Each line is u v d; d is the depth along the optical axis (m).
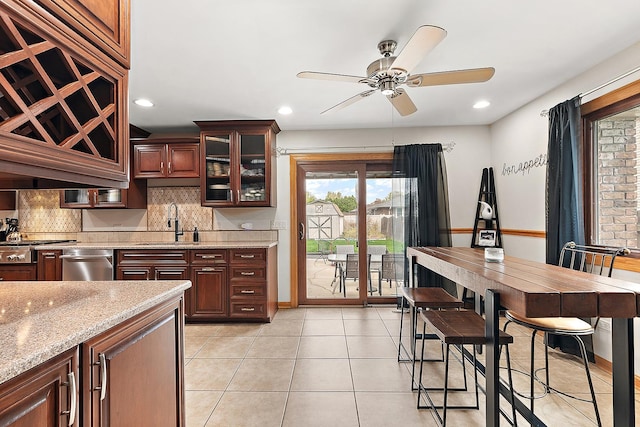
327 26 2.03
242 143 3.98
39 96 1.16
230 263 3.71
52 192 4.29
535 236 3.36
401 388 2.32
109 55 1.22
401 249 4.27
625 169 2.44
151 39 2.15
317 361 2.75
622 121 2.46
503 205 3.99
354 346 3.06
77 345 0.91
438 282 4.13
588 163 2.72
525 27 2.06
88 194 3.97
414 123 4.18
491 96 3.26
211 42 2.20
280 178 4.40
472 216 4.29
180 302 1.51
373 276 4.50
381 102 3.38
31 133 1.02
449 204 4.31
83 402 0.93
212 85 2.91
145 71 2.62
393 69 1.96
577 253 2.67
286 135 4.41
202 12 1.87
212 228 4.34
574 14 1.93
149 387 1.24
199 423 1.94
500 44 2.26
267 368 2.63
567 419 1.95
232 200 3.90
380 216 4.47
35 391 0.78
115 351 1.05
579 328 1.80
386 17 1.94
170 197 4.32
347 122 4.08
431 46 1.67
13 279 3.67
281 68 2.59
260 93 3.10
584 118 2.72
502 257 2.14
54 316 1.03
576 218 2.65
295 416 2.01
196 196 4.32
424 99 3.33
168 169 3.97
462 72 2.01
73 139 1.05
